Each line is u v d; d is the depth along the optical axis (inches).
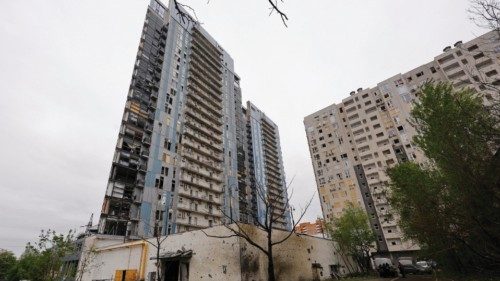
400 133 2194.9
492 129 326.6
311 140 2723.9
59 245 994.1
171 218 1608.0
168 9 2357.3
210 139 2303.2
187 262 837.2
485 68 1819.6
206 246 812.0
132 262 959.6
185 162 1883.6
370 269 1369.3
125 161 1546.5
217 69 2746.1
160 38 2164.1
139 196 1523.1
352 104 2573.8
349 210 1499.8
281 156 4133.9
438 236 493.7
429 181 523.2
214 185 2076.8
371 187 2176.4
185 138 1978.3
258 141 3587.6
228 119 2687.0
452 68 2025.1
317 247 1161.4
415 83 2239.2
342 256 1368.1
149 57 1995.6
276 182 3538.4
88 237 1198.9
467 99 398.6
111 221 1357.0
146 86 1876.2
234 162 2488.9
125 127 1632.6
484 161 339.6
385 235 1957.4
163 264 875.4
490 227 361.1
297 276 932.0
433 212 475.5
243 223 786.2
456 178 383.6
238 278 711.1
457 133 370.3
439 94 465.4
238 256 733.3
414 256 1769.2
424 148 541.6
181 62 2261.3
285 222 3024.1
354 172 2329.0
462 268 557.3
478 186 346.3
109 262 1046.4
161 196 1614.2
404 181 594.9
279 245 907.4
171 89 2042.3
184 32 2439.7
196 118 2165.4
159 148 1749.5
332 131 2613.2
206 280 768.9
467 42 1988.2
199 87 2384.4
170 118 1929.1
